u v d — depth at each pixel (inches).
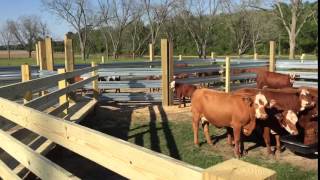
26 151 134.8
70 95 370.6
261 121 252.1
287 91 249.6
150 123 360.5
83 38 2278.5
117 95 463.8
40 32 3046.3
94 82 424.5
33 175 191.6
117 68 469.4
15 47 3575.3
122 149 82.6
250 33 1903.3
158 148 278.7
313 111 241.1
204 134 304.3
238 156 251.1
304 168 232.2
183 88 335.9
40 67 452.1
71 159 256.2
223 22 1919.3
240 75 525.0
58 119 114.2
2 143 167.5
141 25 2278.5
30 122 136.3
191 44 2133.4
